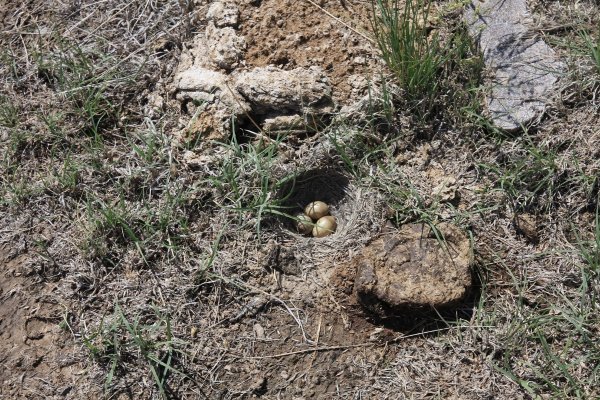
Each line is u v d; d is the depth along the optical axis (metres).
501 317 1.14
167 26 1.30
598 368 1.11
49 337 1.16
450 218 1.18
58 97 1.27
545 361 1.12
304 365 1.13
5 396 1.13
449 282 1.13
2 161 1.24
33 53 1.30
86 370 1.14
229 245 1.18
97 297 1.17
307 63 1.24
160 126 1.24
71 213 1.21
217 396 1.12
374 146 1.21
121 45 1.29
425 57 1.21
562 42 1.25
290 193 1.19
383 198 1.18
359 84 1.22
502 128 1.20
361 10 1.27
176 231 1.19
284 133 1.21
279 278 1.16
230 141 1.22
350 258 1.17
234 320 1.15
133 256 1.18
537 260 1.16
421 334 1.14
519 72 1.23
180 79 1.24
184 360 1.13
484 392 1.11
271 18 1.25
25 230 1.20
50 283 1.18
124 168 1.22
